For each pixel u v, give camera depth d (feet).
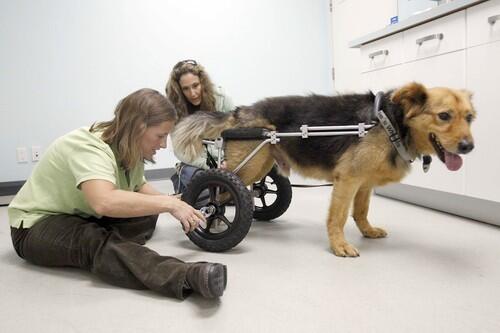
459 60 6.50
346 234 6.28
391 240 5.91
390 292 4.09
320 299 3.97
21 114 11.14
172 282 3.96
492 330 3.32
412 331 3.32
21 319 3.72
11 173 11.18
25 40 11.01
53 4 11.19
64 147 4.66
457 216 7.19
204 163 7.70
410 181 8.05
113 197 4.23
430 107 4.85
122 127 4.58
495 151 6.05
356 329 3.37
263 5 13.52
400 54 7.79
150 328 3.50
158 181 12.44
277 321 3.55
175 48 12.62
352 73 13.39
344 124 5.37
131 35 12.09
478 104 6.23
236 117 6.27
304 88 14.46
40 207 4.89
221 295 3.96
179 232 6.76
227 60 13.29
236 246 5.85
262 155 6.12
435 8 6.72
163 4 12.33
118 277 4.31
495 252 5.25
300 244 5.87
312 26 14.29
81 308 3.92
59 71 11.43
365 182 5.52
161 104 4.64
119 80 12.10
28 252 4.88
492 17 5.80
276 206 7.24
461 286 4.21
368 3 12.34
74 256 4.59
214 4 12.91
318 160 5.63
